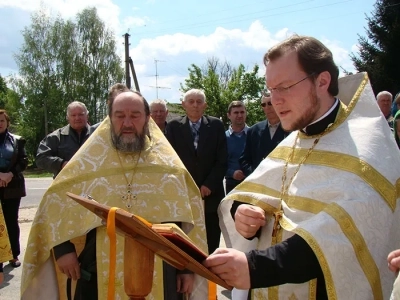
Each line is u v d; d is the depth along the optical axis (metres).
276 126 5.23
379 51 24.53
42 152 5.18
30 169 29.22
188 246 1.51
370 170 1.75
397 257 1.43
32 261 2.86
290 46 1.81
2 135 5.81
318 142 1.95
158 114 5.52
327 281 1.54
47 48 36.12
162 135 3.18
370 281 1.63
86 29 37.44
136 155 2.97
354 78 2.06
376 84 23.97
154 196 2.88
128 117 2.92
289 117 1.87
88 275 2.79
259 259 1.52
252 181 2.16
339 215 1.64
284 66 1.79
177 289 2.95
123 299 2.73
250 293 2.18
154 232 1.39
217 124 5.20
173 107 32.97
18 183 5.79
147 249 1.68
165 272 2.89
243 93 33.09
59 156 5.22
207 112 32.81
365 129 1.87
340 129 1.92
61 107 35.34
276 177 2.07
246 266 1.50
